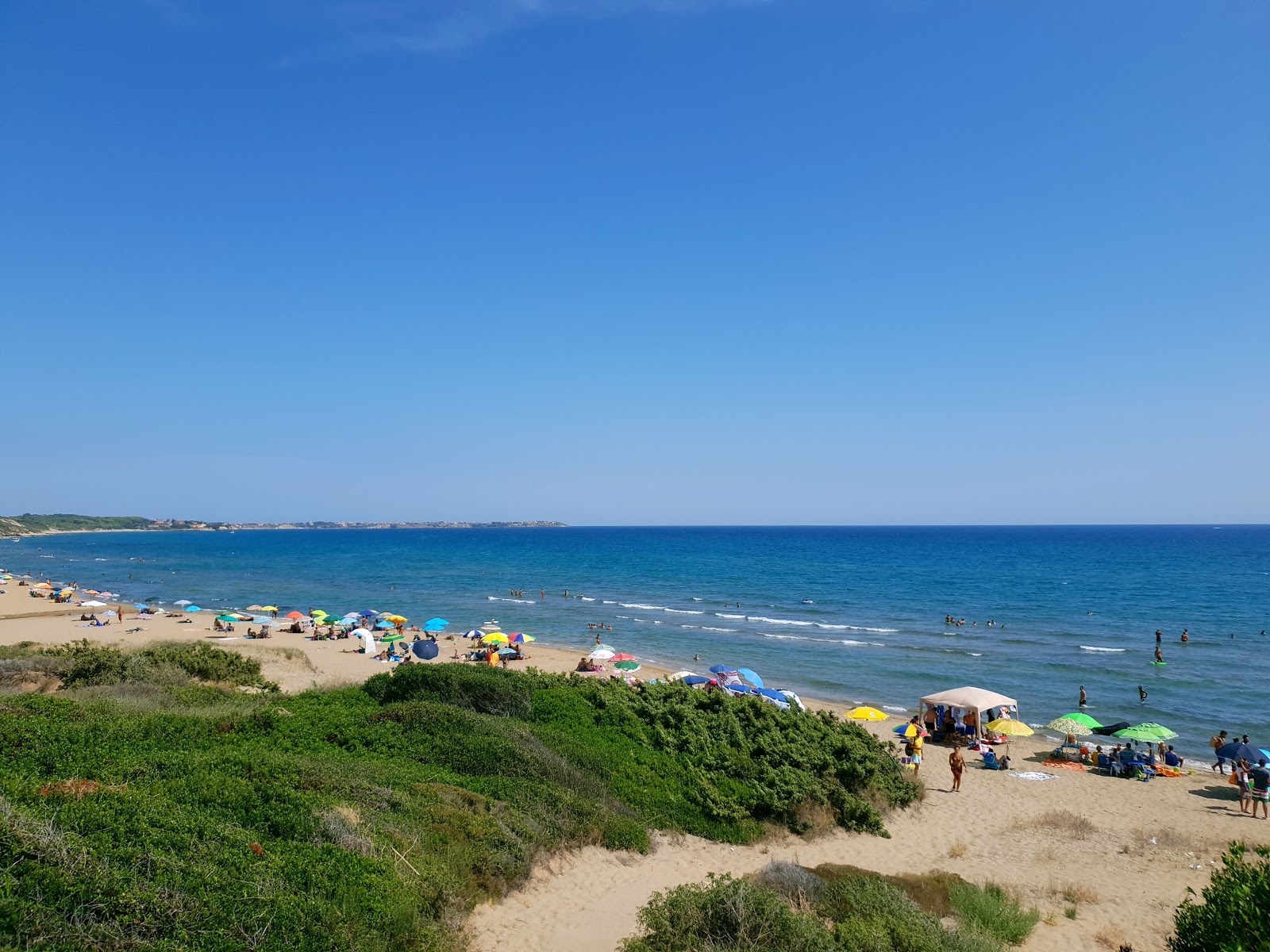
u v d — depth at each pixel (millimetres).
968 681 38188
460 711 16234
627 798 14766
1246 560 123062
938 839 17219
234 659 23375
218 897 6992
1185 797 21812
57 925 5938
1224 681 38219
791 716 20125
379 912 7852
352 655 40719
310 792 10164
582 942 9367
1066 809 20391
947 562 121688
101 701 15141
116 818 7812
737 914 8844
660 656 44562
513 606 67000
